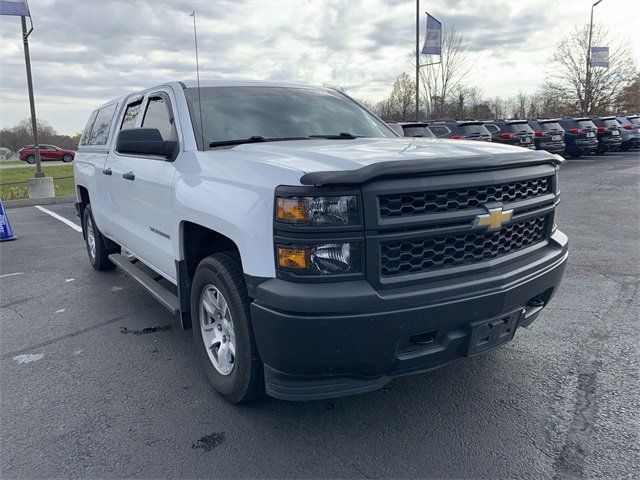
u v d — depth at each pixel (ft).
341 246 7.86
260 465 8.61
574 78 137.39
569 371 11.51
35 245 28.50
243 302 9.28
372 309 7.88
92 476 8.45
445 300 8.32
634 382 10.96
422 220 8.20
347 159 8.45
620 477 8.07
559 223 28.60
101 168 17.85
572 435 9.17
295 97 14.24
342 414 10.07
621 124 88.79
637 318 14.44
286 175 8.25
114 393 11.18
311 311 7.79
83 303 17.52
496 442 9.04
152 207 13.08
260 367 9.44
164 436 9.50
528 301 10.10
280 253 8.07
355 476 8.27
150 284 14.37
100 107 20.54
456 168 8.43
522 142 64.39
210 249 11.53
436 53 76.54
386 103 123.44
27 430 9.82
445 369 11.74
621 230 26.40
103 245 20.71
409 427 9.56
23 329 15.25
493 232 9.09
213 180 10.03
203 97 12.84
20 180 72.33
